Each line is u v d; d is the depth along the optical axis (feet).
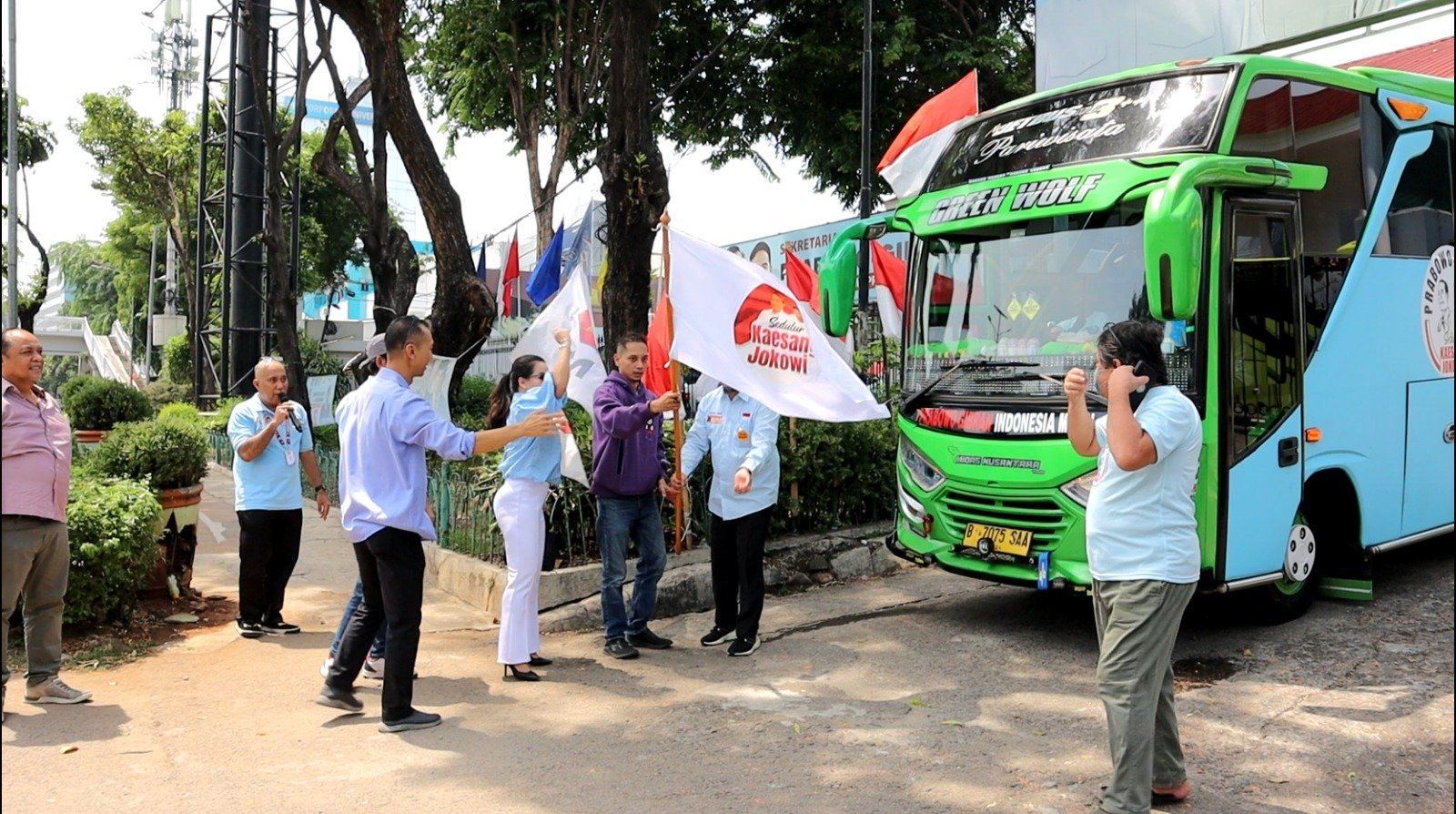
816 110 62.23
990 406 20.62
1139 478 12.69
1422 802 13.50
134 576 22.75
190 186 115.65
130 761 15.43
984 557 20.51
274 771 15.06
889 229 23.26
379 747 16.05
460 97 61.93
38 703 17.99
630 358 20.47
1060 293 19.98
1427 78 24.66
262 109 49.26
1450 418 24.68
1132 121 19.93
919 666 20.01
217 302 108.37
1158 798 13.60
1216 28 42.93
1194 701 17.47
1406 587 24.30
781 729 16.67
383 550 16.37
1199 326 18.79
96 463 25.34
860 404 21.66
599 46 57.77
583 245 33.06
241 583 22.76
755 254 54.54
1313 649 19.89
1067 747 15.71
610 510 20.65
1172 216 16.74
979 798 13.91
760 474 20.59
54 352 223.51
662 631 22.90
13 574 17.19
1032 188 20.45
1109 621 12.95
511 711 17.70
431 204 44.45
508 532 19.33
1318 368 20.99
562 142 58.13
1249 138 19.27
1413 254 23.61
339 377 71.87
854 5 57.21
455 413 45.75
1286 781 14.23
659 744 16.12
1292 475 20.33
